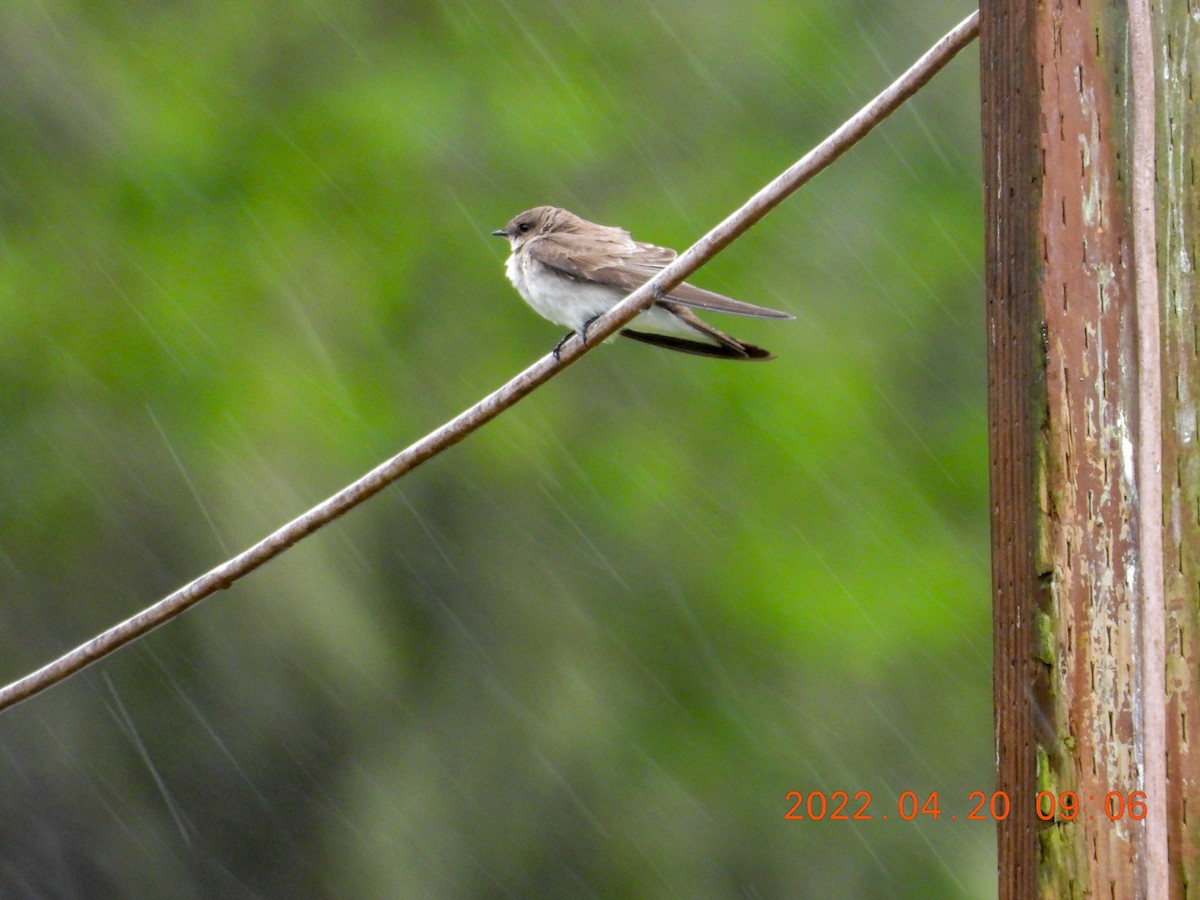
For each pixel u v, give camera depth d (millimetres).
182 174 16938
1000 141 4133
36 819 15898
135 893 15906
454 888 15781
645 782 15977
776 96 17594
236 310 16531
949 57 4848
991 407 4164
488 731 16172
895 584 16203
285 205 16969
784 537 16438
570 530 16562
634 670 16281
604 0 18000
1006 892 4055
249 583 15820
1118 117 4012
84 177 17094
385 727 16078
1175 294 4039
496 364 16828
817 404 16625
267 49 17734
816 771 16031
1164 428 4027
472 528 16547
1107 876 3885
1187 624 3992
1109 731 3914
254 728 15930
